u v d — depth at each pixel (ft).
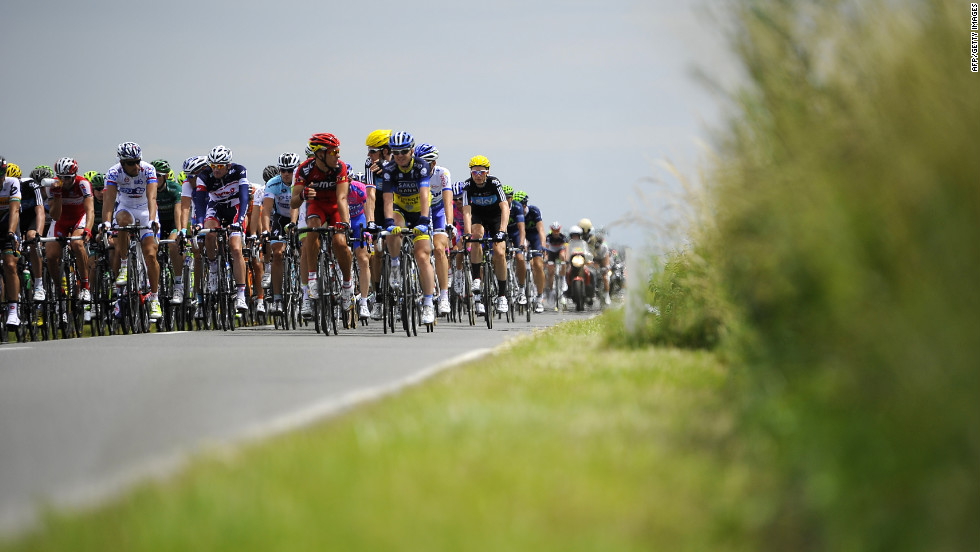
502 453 45.57
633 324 99.30
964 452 31.99
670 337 97.71
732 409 54.70
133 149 157.58
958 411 32.12
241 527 35.01
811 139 43.19
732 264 62.90
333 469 42.68
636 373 76.02
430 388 68.44
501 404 59.41
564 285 268.21
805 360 44.73
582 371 78.28
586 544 33.83
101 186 192.44
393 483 40.70
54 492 43.16
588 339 113.70
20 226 155.02
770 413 46.39
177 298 163.12
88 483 44.73
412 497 38.73
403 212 149.38
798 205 41.73
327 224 147.64
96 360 97.35
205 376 82.43
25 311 153.58
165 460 48.49
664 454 46.11
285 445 48.29
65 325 156.87
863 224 36.17
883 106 39.04
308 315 150.61
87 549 33.94
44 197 158.51
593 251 275.18
